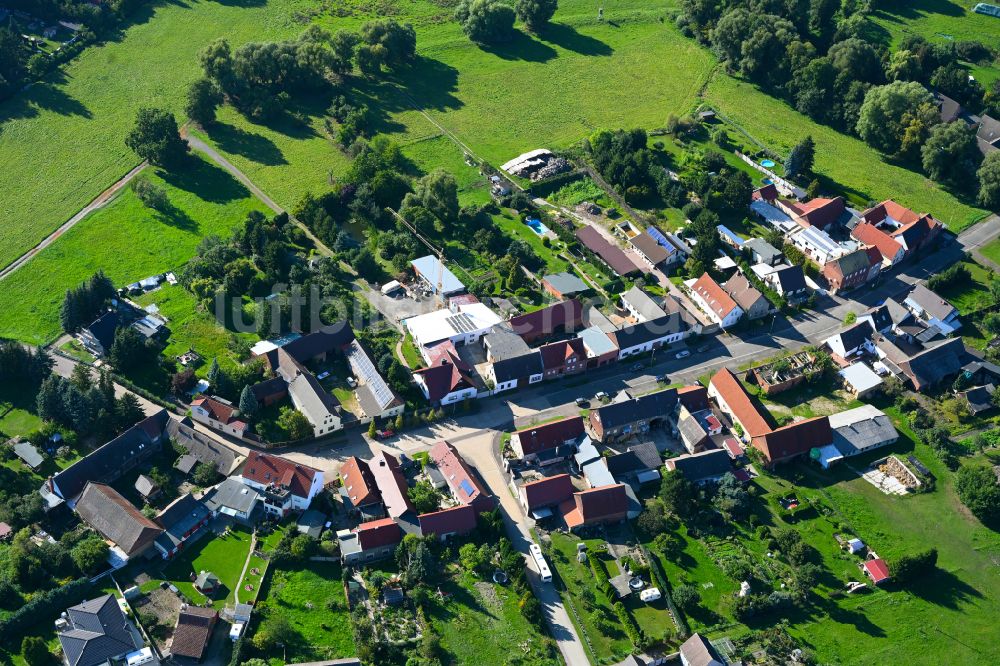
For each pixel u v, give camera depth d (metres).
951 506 173.62
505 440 182.62
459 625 145.62
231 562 153.12
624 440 184.25
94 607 138.25
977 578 160.25
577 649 144.38
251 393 179.62
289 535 156.50
